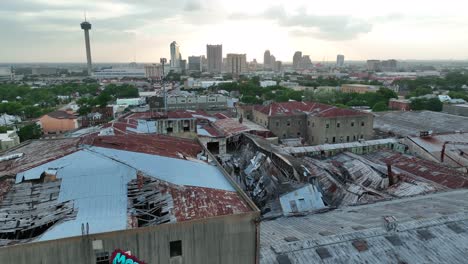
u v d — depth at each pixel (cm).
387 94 14012
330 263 2411
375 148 6034
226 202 2297
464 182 4278
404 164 5138
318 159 5338
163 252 1997
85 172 2366
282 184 3931
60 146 3030
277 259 2412
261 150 4925
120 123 5569
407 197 3900
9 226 1941
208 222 2052
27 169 2439
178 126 4909
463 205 3375
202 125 6356
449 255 2534
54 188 2253
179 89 19288
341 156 5522
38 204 2119
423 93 15612
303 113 7738
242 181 4456
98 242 1875
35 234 1928
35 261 1805
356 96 14412
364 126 7338
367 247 2580
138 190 2273
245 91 17538
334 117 7094
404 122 8919
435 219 2933
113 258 1912
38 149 3152
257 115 8300
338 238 2648
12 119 11825
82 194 2191
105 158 2530
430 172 4719
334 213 3459
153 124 5550
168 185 2359
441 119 8644
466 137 6369
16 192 2225
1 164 2831
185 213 2108
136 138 3425
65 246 1833
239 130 6197
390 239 2670
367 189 4056
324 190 4153
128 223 1994
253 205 2214
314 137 7369
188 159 3052
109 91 18600
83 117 10481
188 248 2045
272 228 3092
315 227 3003
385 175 4506
